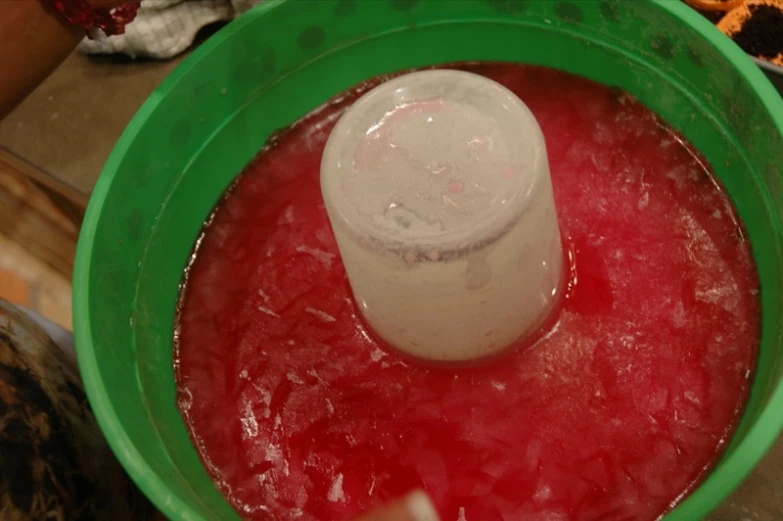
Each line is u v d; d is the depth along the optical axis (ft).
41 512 2.08
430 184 2.10
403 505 2.12
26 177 2.48
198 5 2.88
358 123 2.17
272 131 2.49
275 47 2.40
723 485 1.92
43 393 2.19
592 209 2.31
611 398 2.16
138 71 2.90
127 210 2.28
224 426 2.23
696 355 2.18
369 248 2.08
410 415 2.19
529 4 2.39
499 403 2.18
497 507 2.11
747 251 2.24
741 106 2.20
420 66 2.53
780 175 2.14
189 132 2.36
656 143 2.37
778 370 2.04
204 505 2.09
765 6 2.73
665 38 2.28
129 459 2.02
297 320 2.29
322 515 2.14
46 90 2.90
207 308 2.34
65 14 2.14
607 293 2.24
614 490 2.10
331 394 2.22
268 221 2.39
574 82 2.45
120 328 2.23
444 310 2.12
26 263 2.35
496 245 2.06
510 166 2.10
